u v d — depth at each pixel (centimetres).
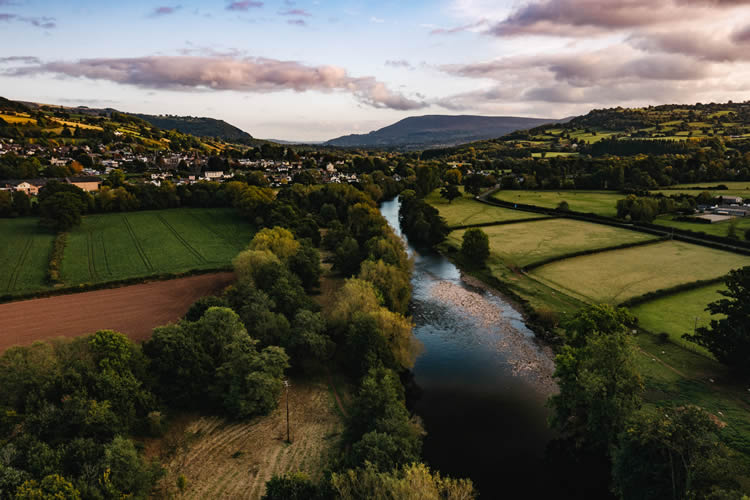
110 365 3803
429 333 6650
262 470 3653
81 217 11794
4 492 2669
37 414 3278
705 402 4388
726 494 2306
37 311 6519
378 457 3075
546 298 7625
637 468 2894
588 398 3525
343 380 5075
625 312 4997
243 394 4228
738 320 4588
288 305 5981
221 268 8612
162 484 3459
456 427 4412
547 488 3622
